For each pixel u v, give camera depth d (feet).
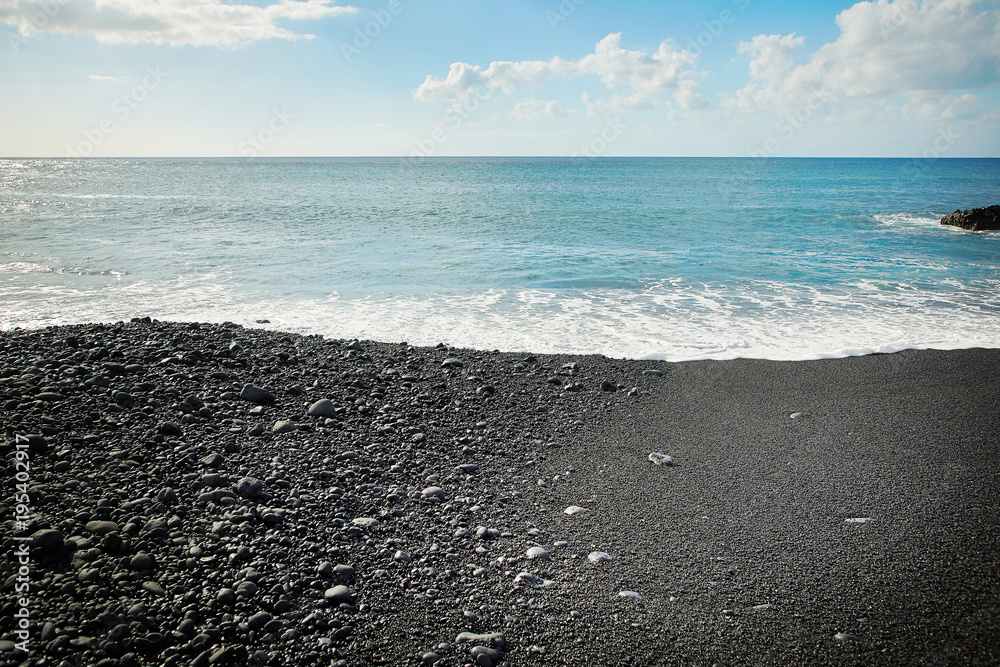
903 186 204.54
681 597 13.53
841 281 52.01
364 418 22.97
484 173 353.31
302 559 13.82
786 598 13.51
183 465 17.43
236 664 10.78
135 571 12.69
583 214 104.17
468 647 11.70
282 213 103.50
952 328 37.73
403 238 75.05
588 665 11.49
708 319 40.24
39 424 18.60
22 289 45.83
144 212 103.19
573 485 19.11
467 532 15.90
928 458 20.63
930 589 13.76
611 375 29.94
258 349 29.99
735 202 132.26
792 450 21.67
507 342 35.42
